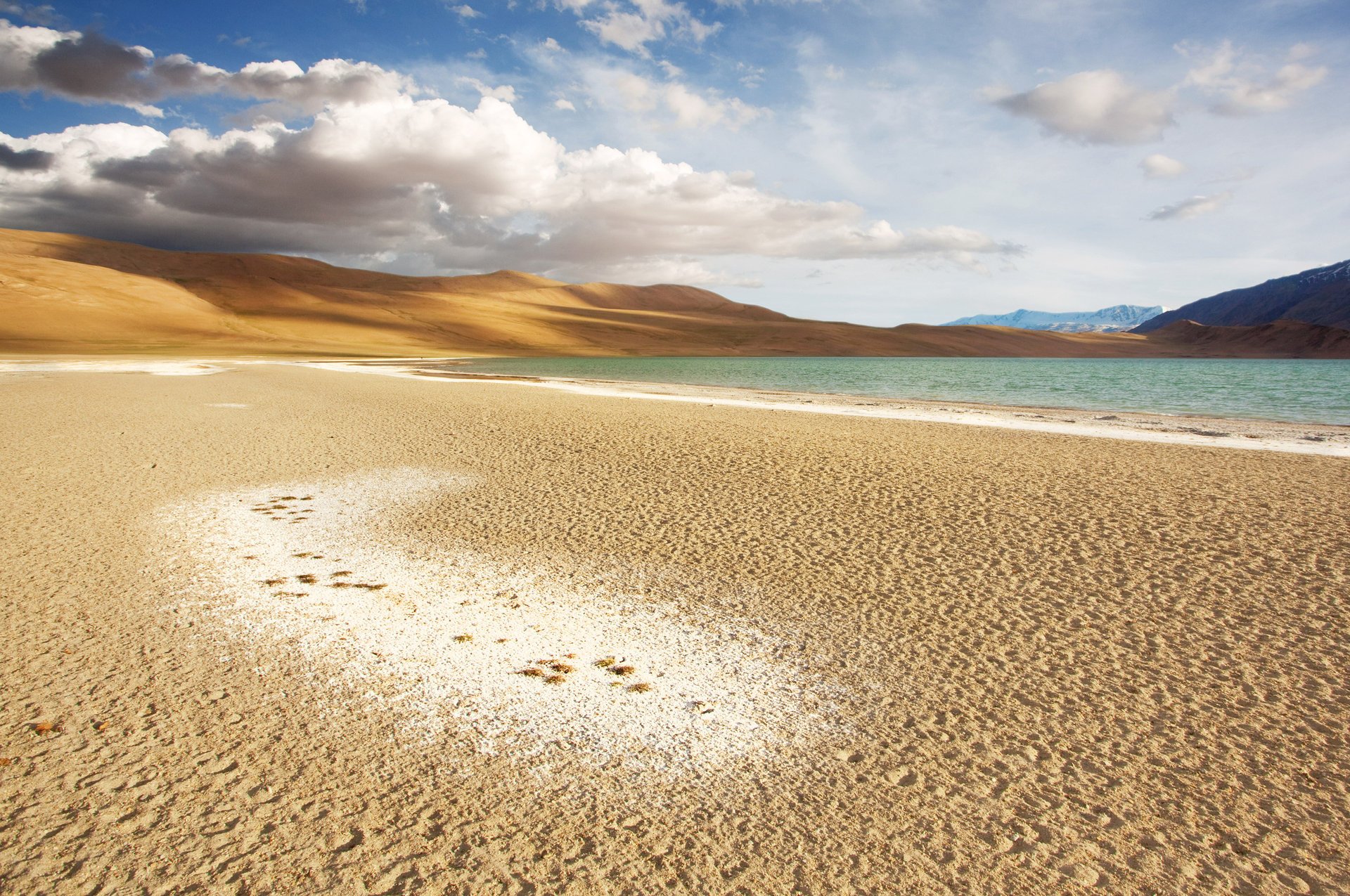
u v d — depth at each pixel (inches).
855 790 167.6
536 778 169.8
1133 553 343.6
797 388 1815.9
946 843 150.0
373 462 560.4
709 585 299.4
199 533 365.1
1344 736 190.9
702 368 3245.6
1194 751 184.1
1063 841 151.1
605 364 3523.6
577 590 294.5
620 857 143.7
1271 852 148.8
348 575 309.6
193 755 174.2
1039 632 255.6
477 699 205.9
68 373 1528.1
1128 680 221.1
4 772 165.5
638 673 224.5
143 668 219.8
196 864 138.6
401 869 138.6
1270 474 546.0
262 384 1298.0
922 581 305.3
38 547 333.1
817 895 134.6
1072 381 2332.7
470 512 415.5
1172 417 1069.8
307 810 155.5
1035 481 509.7
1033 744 187.0
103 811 153.3
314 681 214.2
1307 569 321.7
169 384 1234.0
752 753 182.2
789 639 249.1
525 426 762.8
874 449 641.0
